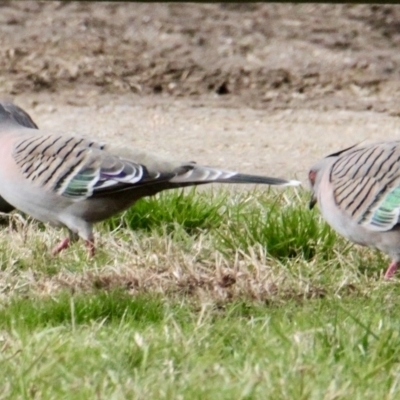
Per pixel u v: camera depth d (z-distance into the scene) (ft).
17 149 37.01
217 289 35.19
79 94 70.23
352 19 82.53
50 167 36.55
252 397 26.25
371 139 61.21
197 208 42.47
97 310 32.99
